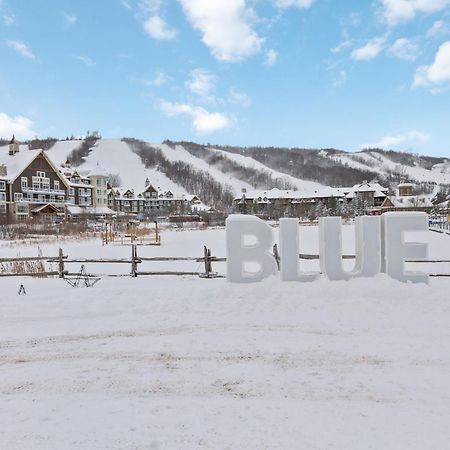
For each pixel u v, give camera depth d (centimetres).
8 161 6825
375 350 605
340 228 1015
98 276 1235
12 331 723
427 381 505
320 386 498
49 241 3061
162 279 1173
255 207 9525
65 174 8425
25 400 475
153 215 7650
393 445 376
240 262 1035
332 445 377
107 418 431
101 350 627
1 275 1283
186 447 378
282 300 878
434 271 1405
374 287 923
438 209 6556
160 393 487
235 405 455
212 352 611
